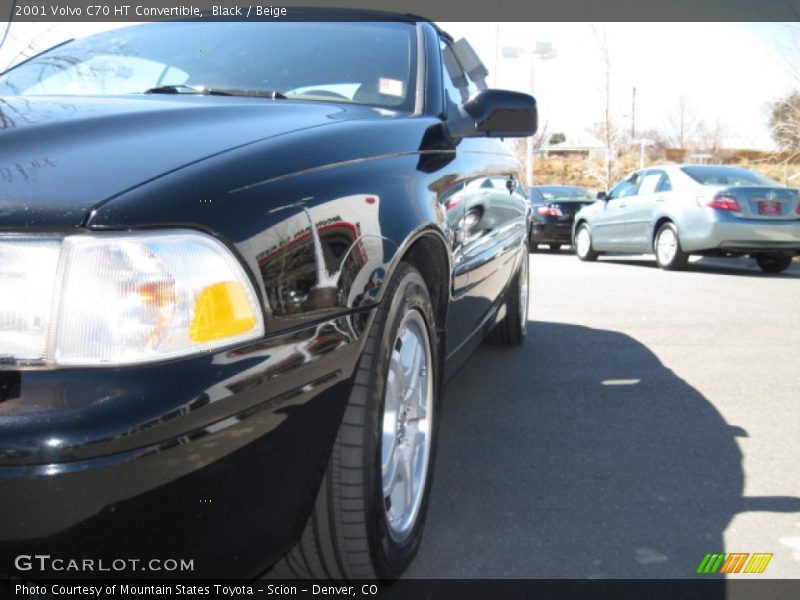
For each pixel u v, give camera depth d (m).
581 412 3.41
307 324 1.48
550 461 2.80
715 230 8.91
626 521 2.31
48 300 1.22
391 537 1.89
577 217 12.02
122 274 1.24
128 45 2.89
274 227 1.45
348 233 1.66
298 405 1.44
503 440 3.03
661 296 7.11
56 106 1.76
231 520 1.33
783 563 2.07
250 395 1.32
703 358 4.48
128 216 1.28
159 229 1.29
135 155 1.45
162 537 1.22
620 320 5.77
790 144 17.05
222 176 1.43
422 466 2.16
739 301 6.77
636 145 33.25
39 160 1.39
